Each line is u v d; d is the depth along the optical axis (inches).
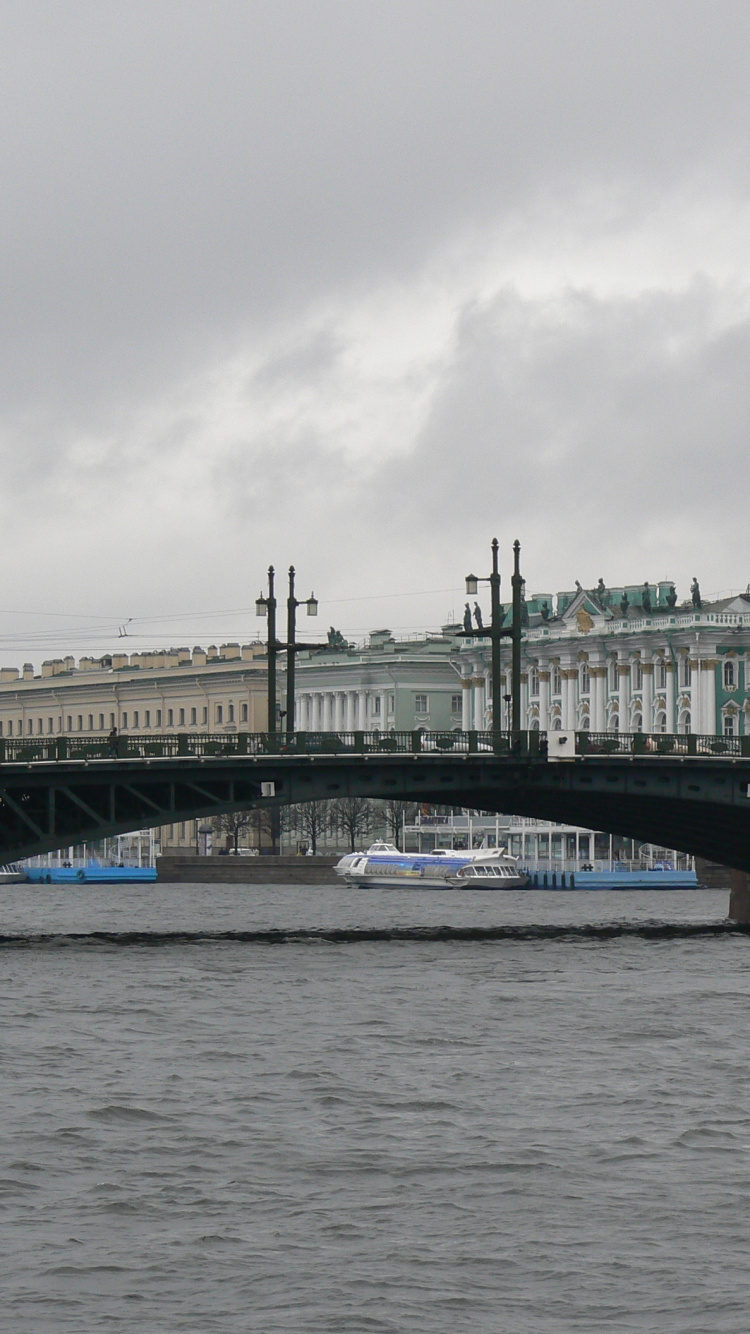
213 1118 2110.0
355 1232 1640.0
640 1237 1626.5
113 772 4392.2
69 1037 2736.2
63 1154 1926.7
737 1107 2185.0
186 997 3255.4
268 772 4498.0
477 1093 2266.2
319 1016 2997.0
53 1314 1425.9
